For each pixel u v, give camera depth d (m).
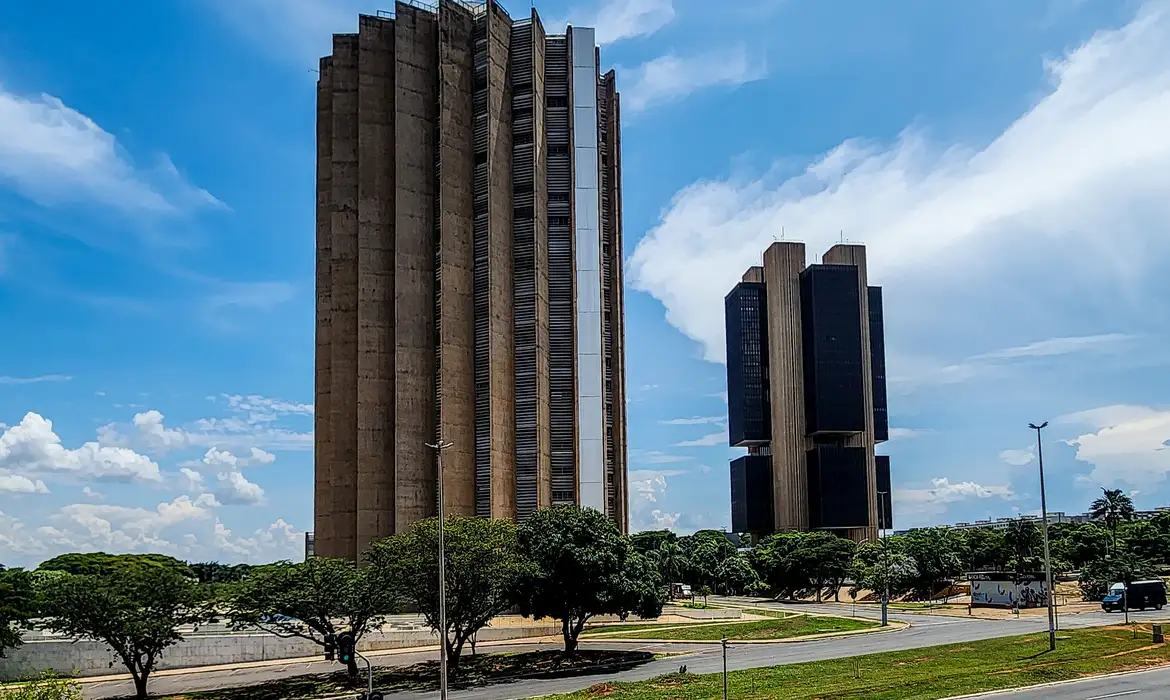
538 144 101.31
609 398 106.31
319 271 101.94
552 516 60.88
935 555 130.88
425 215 99.38
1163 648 52.62
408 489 93.94
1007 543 147.25
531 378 97.81
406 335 96.50
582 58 105.56
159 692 50.69
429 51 102.19
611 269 108.75
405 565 52.97
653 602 60.22
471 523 57.47
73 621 47.56
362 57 101.50
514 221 101.38
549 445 99.19
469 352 97.31
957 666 48.09
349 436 97.44
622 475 105.62
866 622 82.62
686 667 51.16
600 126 109.75
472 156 100.56
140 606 48.81
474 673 53.72
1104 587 104.19
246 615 51.38
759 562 162.38
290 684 51.94
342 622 59.94
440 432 93.94
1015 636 59.84
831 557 142.00
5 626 48.81
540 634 74.31
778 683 43.47
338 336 99.00
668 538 146.62
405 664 58.72
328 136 104.38
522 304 99.62
